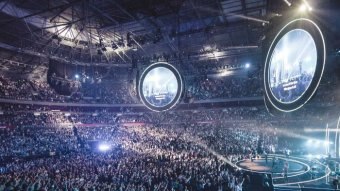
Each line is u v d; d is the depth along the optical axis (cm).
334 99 3284
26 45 3878
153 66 1717
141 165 2427
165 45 4041
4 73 4612
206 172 2195
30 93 4834
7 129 4053
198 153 3098
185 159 2784
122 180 2005
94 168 2269
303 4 1059
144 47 4150
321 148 3622
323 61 784
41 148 3516
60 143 3922
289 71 949
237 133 4491
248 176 1991
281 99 978
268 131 4359
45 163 2653
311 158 2908
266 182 1792
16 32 3438
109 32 3459
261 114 4781
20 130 4150
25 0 2770
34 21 3173
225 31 3350
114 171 2178
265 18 2275
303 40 896
